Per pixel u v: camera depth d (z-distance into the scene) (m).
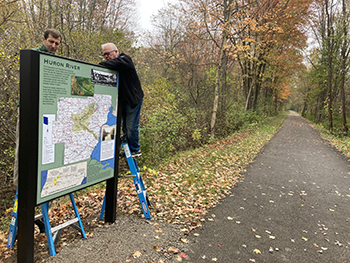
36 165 2.31
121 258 2.73
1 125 7.27
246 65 25.05
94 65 2.82
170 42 20.47
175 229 3.53
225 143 12.61
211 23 13.07
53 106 2.40
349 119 24.33
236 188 5.94
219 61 13.71
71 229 3.31
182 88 16.61
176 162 7.98
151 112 8.73
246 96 27.17
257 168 8.09
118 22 19.55
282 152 11.24
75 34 9.34
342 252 3.43
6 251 2.91
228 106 19.23
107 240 3.04
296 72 33.25
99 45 9.58
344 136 19.31
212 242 3.37
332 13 21.05
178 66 16.36
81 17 11.77
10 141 7.71
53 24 11.55
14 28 8.59
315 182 6.84
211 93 18.02
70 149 2.64
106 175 3.21
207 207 4.58
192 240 3.35
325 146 13.73
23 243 2.36
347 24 19.33
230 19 12.97
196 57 17.39
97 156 3.02
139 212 3.90
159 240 3.18
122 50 10.16
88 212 3.89
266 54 22.84
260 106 32.41
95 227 3.36
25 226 2.32
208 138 13.53
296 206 5.04
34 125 2.24
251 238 3.60
